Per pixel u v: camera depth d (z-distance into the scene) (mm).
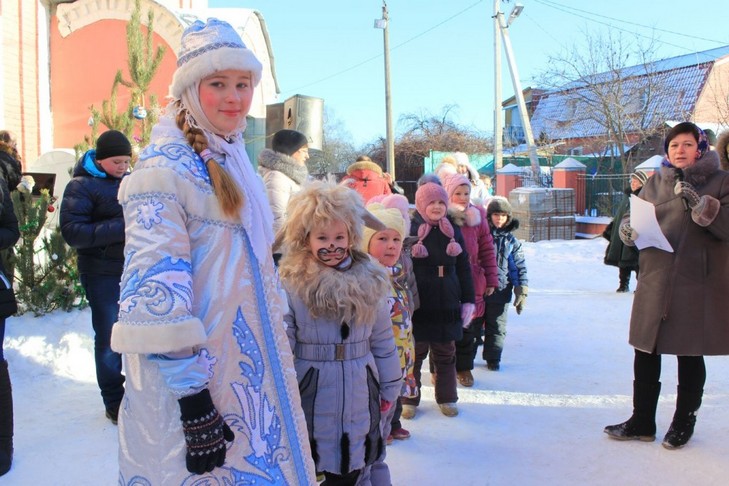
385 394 2971
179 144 1859
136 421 1802
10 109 10766
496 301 5648
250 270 1903
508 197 21016
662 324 3715
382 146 37031
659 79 27547
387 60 26766
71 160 9719
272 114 8688
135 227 1747
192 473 1750
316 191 2711
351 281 2699
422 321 4379
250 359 1871
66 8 11375
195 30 1924
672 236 3701
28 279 5484
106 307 4062
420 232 4461
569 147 33469
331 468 2709
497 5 25500
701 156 3732
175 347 1666
